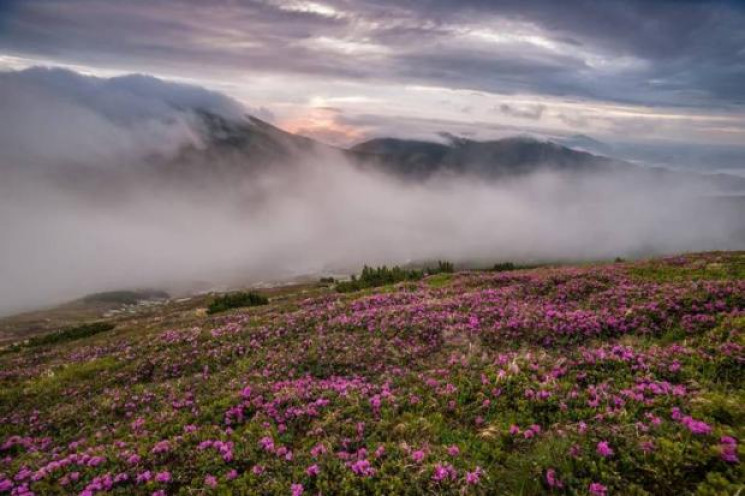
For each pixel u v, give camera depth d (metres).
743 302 15.20
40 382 19.58
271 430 11.26
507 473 8.62
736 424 8.72
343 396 12.64
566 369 12.20
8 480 10.27
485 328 16.83
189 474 9.83
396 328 18.31
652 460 7.95
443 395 11.96
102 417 14.23
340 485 8.75
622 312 16.28
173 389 15.34
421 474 8.70
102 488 9.70
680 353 12.31
